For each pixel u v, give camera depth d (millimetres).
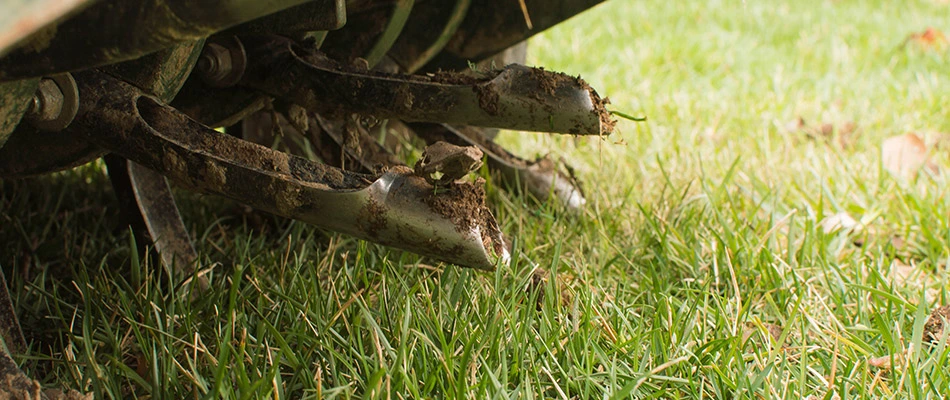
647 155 866
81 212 738
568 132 577
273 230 733
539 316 614
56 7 411
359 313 594
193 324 598
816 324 610
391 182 526
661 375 573
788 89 1073
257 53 605
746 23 1420
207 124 624
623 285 660
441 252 528
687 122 960
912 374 558
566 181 770
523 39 712
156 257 651
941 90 1076
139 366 572
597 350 575
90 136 548
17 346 555
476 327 597
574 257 685
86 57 486
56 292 619
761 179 815
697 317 612
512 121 578
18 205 727
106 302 617
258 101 624
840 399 563
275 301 618
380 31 651
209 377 566
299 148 773
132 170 652
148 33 478
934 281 688
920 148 834
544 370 565
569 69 1166
